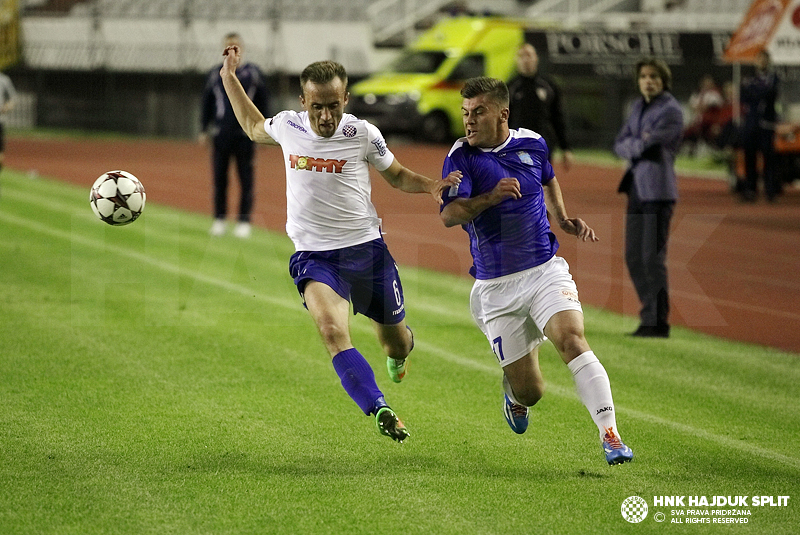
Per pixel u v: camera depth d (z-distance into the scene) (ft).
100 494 55.31
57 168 260.83
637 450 65.87
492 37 334.44
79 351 88.94
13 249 140.05
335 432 68.33
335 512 53.42
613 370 88.58
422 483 58.39
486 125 61.93
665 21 377.30
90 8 416.26
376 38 404.77
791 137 224.33
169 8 416.46
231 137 151.43
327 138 66.03
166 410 72.33
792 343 102.06
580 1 401.08
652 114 99.09
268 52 405.39
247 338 96.53
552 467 62.03
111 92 405.59
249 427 68.85
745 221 188.14
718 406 77.77
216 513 52.90
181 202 202.49
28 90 409.08
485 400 77.77
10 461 60.39
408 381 83.15
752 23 230.07
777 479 60.75
